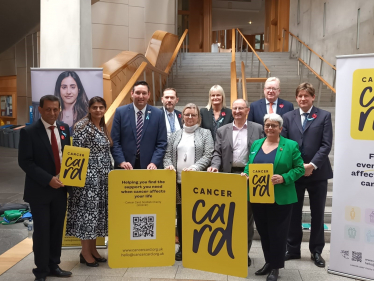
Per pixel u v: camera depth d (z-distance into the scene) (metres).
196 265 3.35
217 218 3.26
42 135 3.14
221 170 3.61
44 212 3.13
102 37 10.52
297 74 10.52
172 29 12.23
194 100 8.59
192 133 3.63
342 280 3.29
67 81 4.23
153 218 3.42
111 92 6.79
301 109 3.66
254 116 4.08
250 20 23.52
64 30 5.42
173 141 3.64
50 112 3.11
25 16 9.05
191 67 11.54
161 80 9.57
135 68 8.34
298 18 13.02
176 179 3.56
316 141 3.55
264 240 3.34
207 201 3.29
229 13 21.86
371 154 3.25
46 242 3.14
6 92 14.26
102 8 10.48
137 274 3.35
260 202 3.12
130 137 3.63
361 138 3.29
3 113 14.66
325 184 3.60
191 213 3.35
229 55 12.59
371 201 3.26
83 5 5.37
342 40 9.21
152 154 3.67
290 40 13.78
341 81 3.36
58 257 3.30
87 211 3.33
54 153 3.20
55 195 3.17
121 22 10.93
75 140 3.38
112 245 3.38
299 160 3.21
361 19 8.17
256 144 3.35
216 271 3.28
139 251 3.42
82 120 3.46
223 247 3.24
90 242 3.60
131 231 3.40
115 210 3.38
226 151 3.53
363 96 3.26
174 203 3.43
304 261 3.70
